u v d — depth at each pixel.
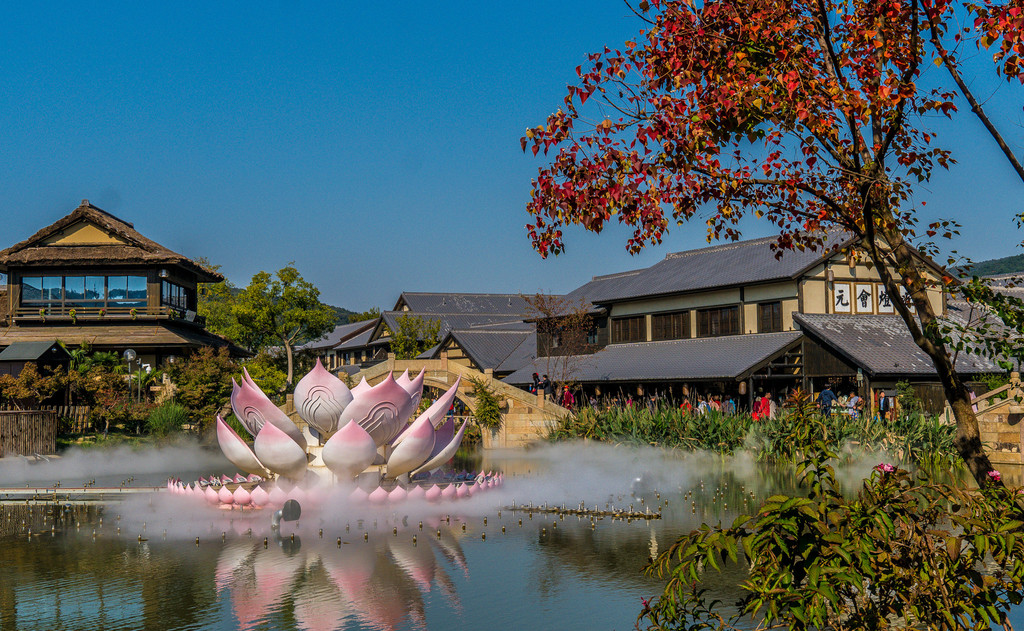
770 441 26.05
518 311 77.00
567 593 10.76
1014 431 23.56
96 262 42.88
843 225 8.79
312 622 9.74
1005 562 6.40
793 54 7.85
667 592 6.61
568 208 8.05
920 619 6.49
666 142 7.98
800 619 5.84
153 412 32.16
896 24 7.70
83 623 9.75
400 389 17.03
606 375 40.66
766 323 38.25
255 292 58.50
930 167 8.66
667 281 44.25
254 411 17.31
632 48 8.05
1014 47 7.23
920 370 33.22
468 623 9.59
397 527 15.37
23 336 42.41
